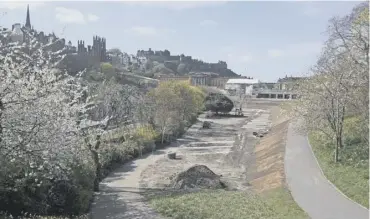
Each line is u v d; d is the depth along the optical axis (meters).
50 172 19.45
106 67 99.19
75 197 24.75
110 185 36.31
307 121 43.59
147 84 113.88
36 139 17.98
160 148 58.38
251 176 40.91
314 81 43.66
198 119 92.06
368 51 38.34
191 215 25.94
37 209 21.67
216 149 58.47
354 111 40.72
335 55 43.97
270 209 27.61
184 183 36.22
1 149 17.23
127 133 53.41
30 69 19.58
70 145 20.78
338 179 32.50
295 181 33.56
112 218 25.33
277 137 55.50
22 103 17.78
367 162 33.69
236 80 179.38
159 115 62.59
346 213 25.44
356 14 42.00
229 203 28.95
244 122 89.25
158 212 26.94
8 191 20.03
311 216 25.23
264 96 145.88
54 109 19.28
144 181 38.25
